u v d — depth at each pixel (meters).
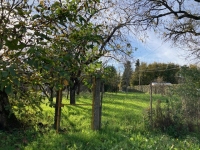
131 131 9.27
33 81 4.50
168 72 59.69
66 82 4.63
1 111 8.56
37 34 3.15
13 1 3.33
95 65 5.73
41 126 9.20
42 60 2.65
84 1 3.82
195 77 11.23
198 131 9.85
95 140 7.35
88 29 3.93
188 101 10.29
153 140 7.88
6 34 3.04
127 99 25.58
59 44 3.70
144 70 61.50
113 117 11.98
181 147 7.46
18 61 2.82
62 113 12.59
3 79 2.40
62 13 3.54
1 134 7.83
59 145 6.75
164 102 12.16
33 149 6.37
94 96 8.87
